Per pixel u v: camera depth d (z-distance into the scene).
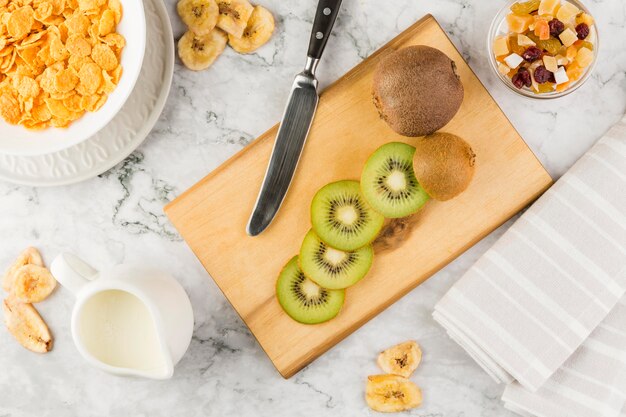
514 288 0.62
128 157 0.65
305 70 0.62
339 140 0.63
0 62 0.58
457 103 0.58
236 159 0.63
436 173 0.58
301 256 0.63
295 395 0.66
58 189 0.65
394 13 0.64
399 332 0.65
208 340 0.66
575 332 0.62
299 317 0.63
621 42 0.64
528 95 0.62
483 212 0.63
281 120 0.62
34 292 0.65
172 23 0.64
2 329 0.66
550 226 0.62
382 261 0.63
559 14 0.61
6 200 0.65
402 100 0.57
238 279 0.63
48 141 0.59
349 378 0.66
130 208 0.65
